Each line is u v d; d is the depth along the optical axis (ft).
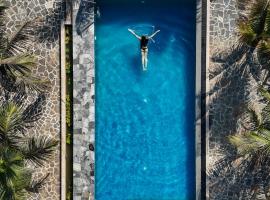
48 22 56.70
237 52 56.65
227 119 56.80
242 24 51.03
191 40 58.90
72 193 57.72
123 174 59.67
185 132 59.31
